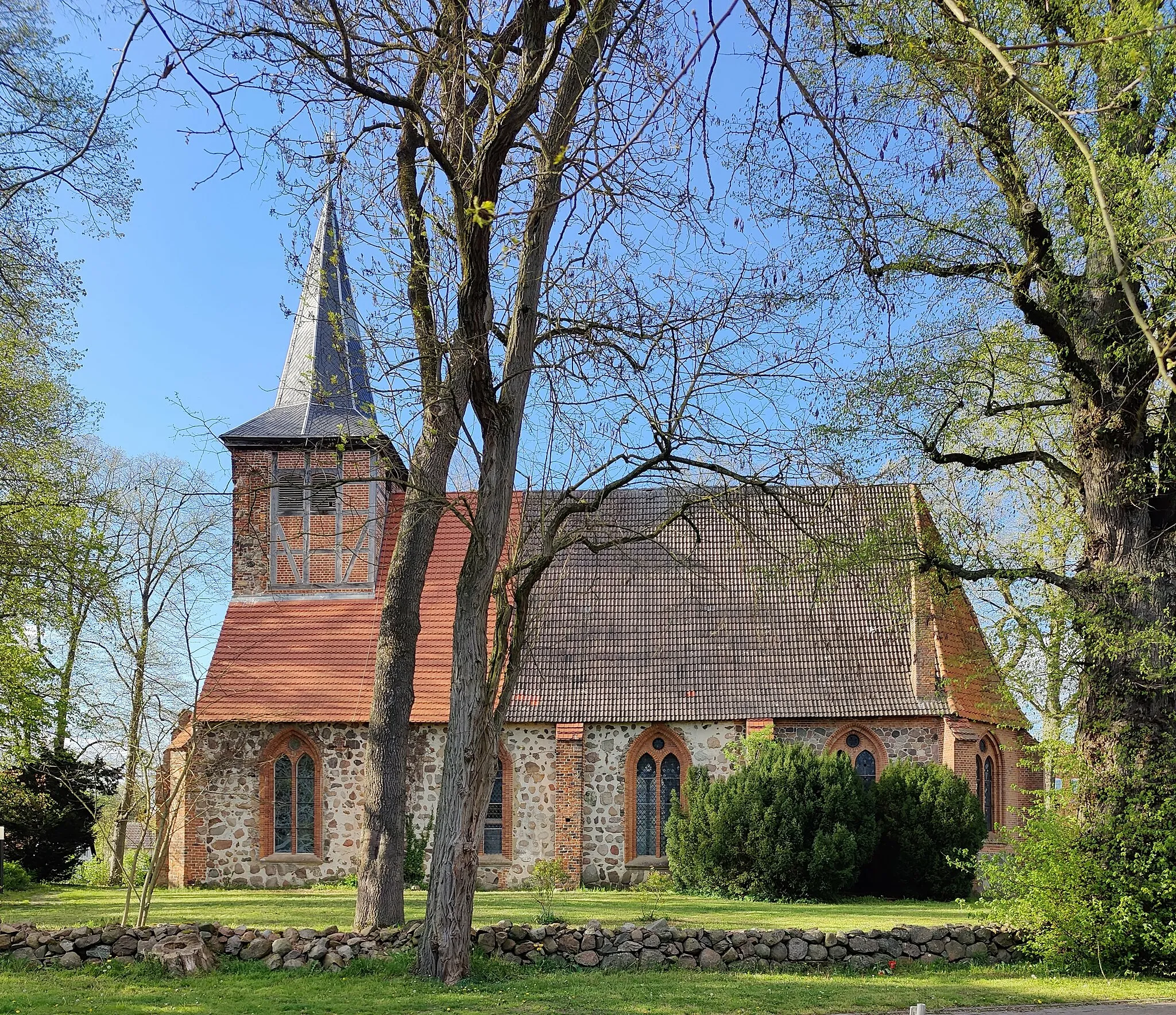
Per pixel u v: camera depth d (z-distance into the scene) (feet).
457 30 45.96
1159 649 54.19
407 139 56.70
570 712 97.66
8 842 102.42
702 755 96.99
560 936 54.39
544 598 105.29
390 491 114.21
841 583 102.73
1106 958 54.13
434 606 106.52
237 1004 43.32
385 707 59.41
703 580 104.88
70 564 78.02
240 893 88.58
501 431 50.96
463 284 47.14
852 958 54.95
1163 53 45.32
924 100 47.80
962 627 99.86
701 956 54.34
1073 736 75.97
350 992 46.06
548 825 97.71
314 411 109.40
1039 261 55.01
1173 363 16.26
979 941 56.44
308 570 108.27
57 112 52.06
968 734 91.91
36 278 65.36
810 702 95.61
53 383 79.36
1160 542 57.57
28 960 52.13
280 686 100.83
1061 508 77.10
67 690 86.22
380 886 57.26
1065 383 60.44
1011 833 58.23
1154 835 54.19
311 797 99.60
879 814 88.12
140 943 52.65
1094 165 15.92
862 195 35.24
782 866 82.58
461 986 47.80
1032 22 49.11
